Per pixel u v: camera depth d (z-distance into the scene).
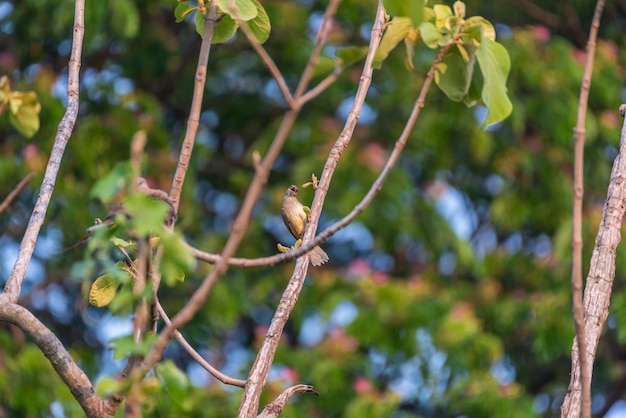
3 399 9.31
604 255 4.34
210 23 4.09
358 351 11.84
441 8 4.29
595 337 4.21
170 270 3.31
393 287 11.38
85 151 11.01
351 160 11.72
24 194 11.13
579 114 3.64
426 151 12.34
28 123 6.50
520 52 12.23
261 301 11.95
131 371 3.41
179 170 3.91
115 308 3.27
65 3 10.78
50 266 11.75
